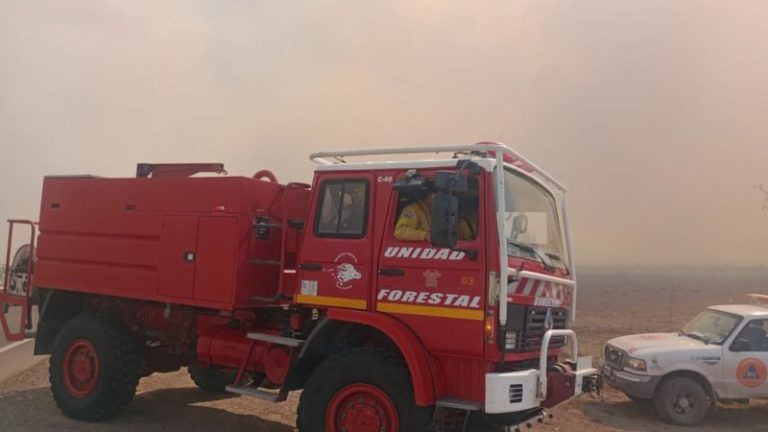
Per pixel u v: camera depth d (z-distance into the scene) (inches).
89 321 308.7
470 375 216.2
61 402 306.8
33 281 333.4
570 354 257.1
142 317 316.8
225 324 290.8
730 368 387.2
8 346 575.2
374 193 237.9
